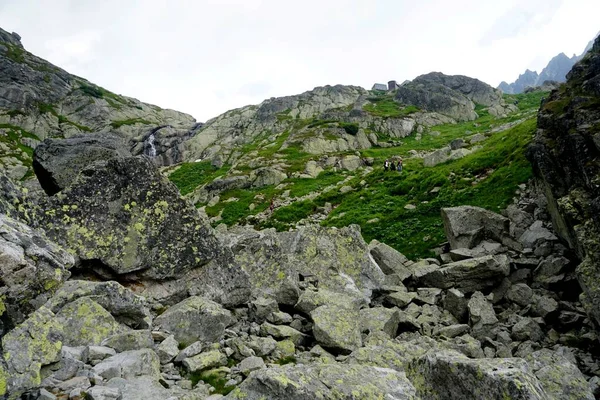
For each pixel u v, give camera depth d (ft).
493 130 245.86
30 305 20.75
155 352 30.68
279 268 49.55
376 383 23.77
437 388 26.61
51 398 21.06
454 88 526.98
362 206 126.21
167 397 24.04
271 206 163.43
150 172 45.27
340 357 35.91
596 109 51.44
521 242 67.00
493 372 23.31
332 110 455.63
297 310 45.11
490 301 53.57
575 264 56.03
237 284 45.14
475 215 71.46
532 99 458.91
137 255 42.22
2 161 359.46
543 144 58.80
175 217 44.73
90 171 44.21
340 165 240.53
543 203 74.59
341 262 59.98
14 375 20.67
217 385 29.09
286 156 292.40
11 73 534.78
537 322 46.83
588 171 44.91
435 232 87.25
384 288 58.49
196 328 35.78
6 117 460.55
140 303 34.83
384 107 460.96
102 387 22.47
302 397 21.75
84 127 523.70
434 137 336.29
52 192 66.13
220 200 211.61
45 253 21.95
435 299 55.72
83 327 30.48
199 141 522.88
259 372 23.35
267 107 579.89
